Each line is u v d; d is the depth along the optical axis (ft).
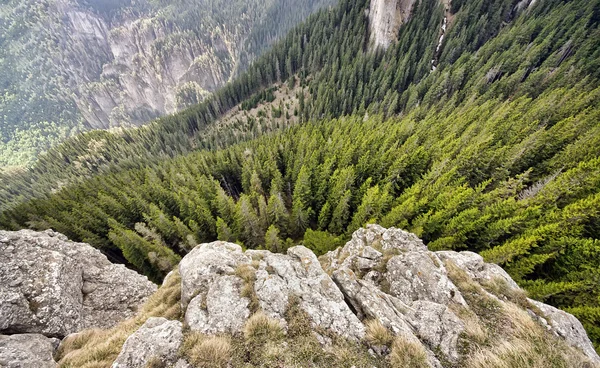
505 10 354.74
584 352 34.42
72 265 70.90
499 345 34.04
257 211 175.32
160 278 141.38
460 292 45.19
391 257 56.75
